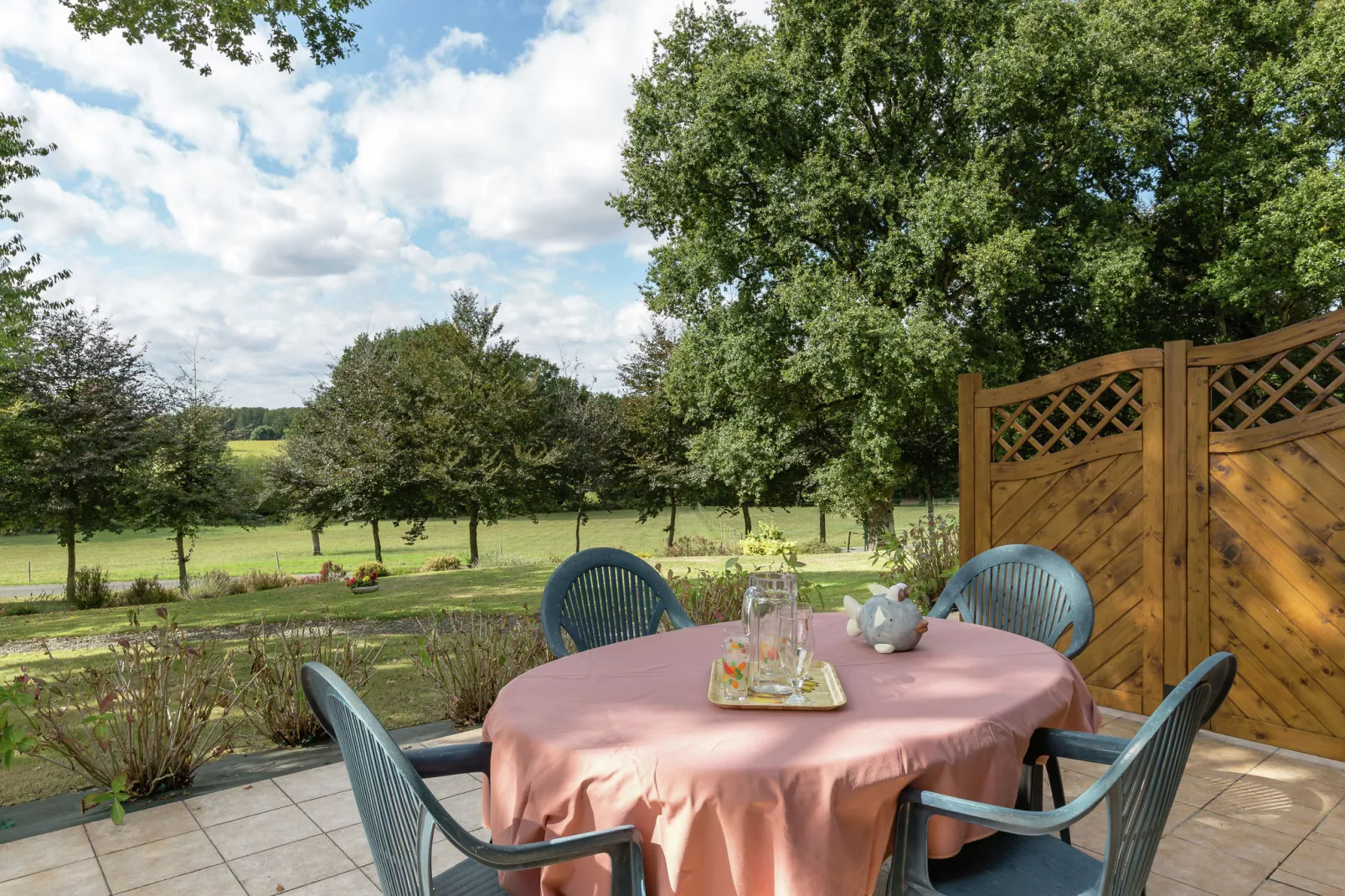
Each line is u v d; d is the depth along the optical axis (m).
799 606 2.03
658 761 1.48
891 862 1.57
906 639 2.31
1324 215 13.36
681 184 15.98
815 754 1.50
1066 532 4.41
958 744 1.62
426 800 1.28
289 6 7.90
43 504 15.36
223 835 2.97
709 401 18.48
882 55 14.66
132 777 3.33
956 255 14.24
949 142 15.68
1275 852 2.67
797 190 15.27
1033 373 17.47
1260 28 15.12
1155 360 4.01
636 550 26.42
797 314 14.96
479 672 4.51
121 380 16.58
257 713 4.23
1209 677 1.46
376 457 22.22
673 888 1.40
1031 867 1.76
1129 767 1.37
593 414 25.58
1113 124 14.19
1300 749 3.57
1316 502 3.51
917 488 21.48
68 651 8.10
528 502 23.64
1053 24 14.01
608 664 2.24
